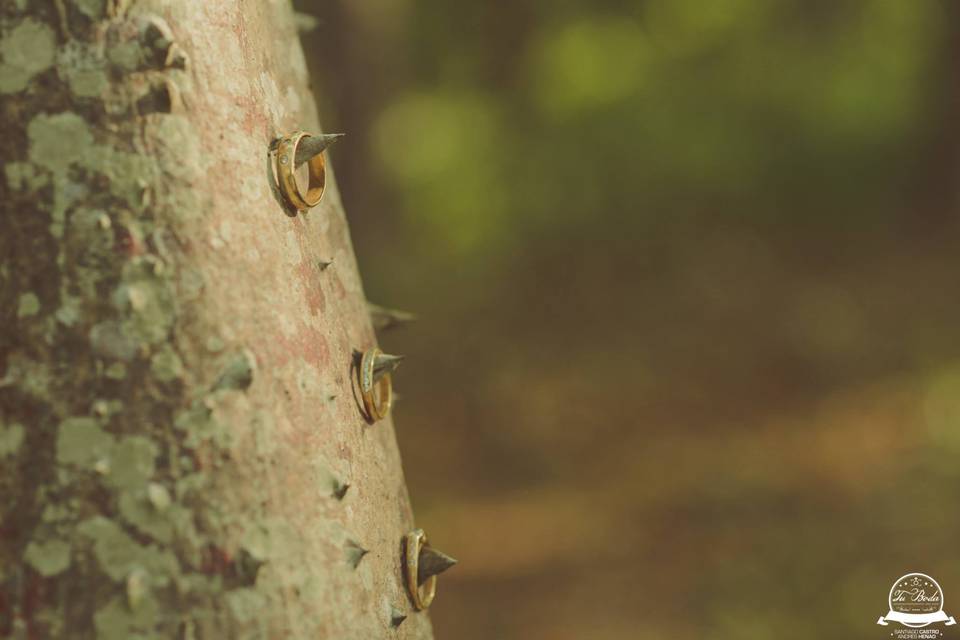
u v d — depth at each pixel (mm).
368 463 1476
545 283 15875
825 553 7746
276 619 1255
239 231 1295
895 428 9984
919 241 15734
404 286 15258
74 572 1215
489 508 10055
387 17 15953
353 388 1482
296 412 1312
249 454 1261
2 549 1223
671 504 9297
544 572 8453
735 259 16031
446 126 20828
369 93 14547
